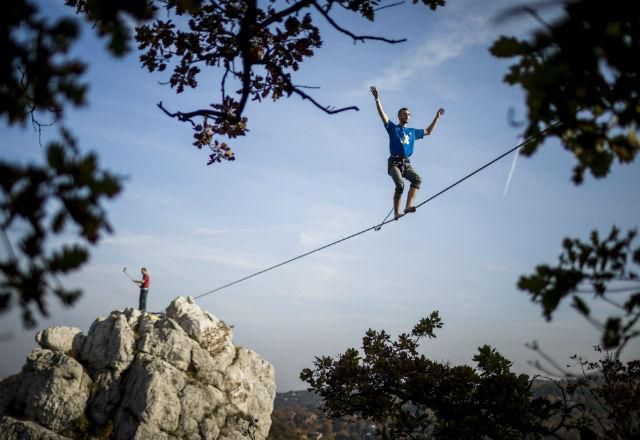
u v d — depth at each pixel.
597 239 2.48
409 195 10.80
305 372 9.74
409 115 10.88
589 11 2.01
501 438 8.06
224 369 38.34
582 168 2.39
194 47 5.51
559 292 2.42
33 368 36.69
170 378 35.59
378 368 9.20
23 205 1.95
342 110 4.26
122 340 37.00
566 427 6.81
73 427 34.28
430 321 9.70
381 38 4.19
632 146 2.28
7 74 2.06
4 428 33.78
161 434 33.78
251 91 5.87
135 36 5.45
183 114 4.90
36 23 2.06
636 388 6.54
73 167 1.95
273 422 80.00
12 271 1.97
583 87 2.13
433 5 5.01
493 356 8.74
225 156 6.88
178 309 40.03
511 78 2.23
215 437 35.22
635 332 2.23
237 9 5.19
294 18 5.12
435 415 8.93
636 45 2.03
